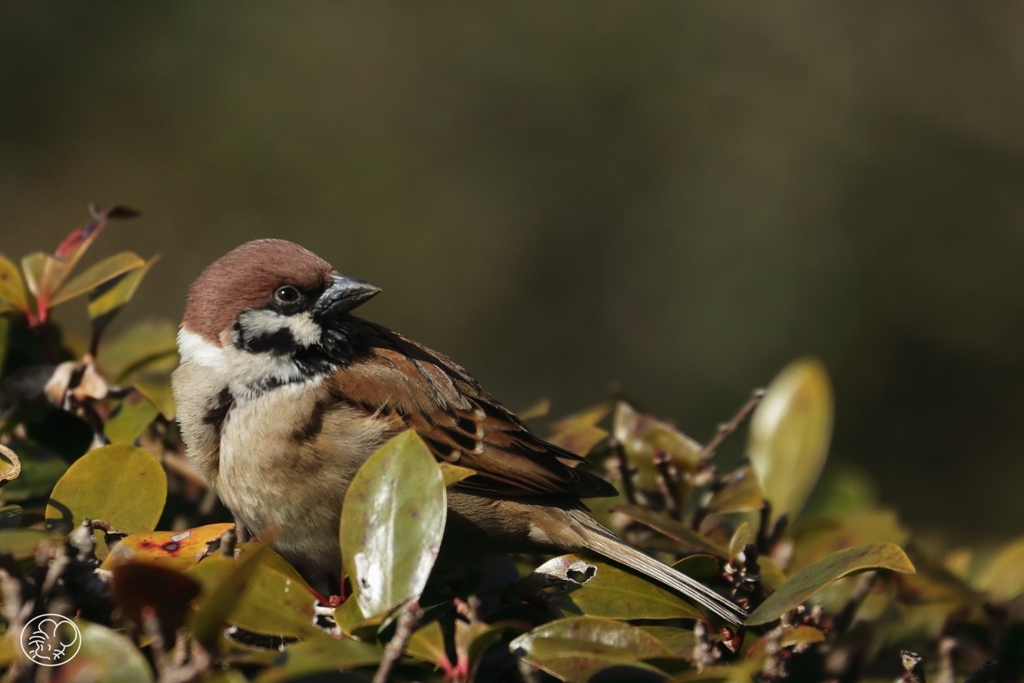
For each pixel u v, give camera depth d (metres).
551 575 3.86
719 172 16.30
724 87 16.80
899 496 14.34
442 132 16.81
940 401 14.77
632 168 16.72
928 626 4.74
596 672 3.24
